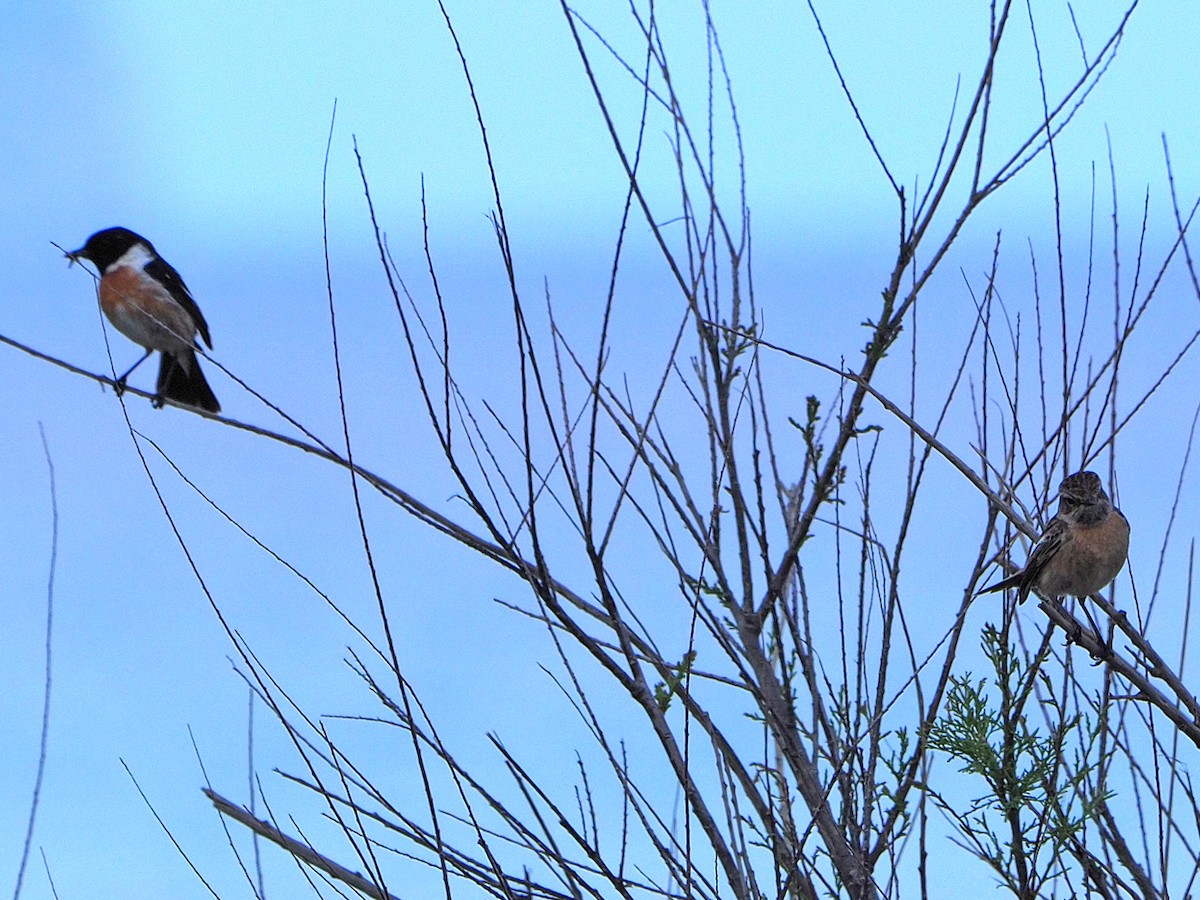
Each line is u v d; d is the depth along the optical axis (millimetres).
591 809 5082
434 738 4836
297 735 4996
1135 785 5203
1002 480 5613
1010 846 5078
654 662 5188
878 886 4961
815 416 5703
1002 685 5363
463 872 4906
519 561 5062
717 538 5512
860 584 5180
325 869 4883
